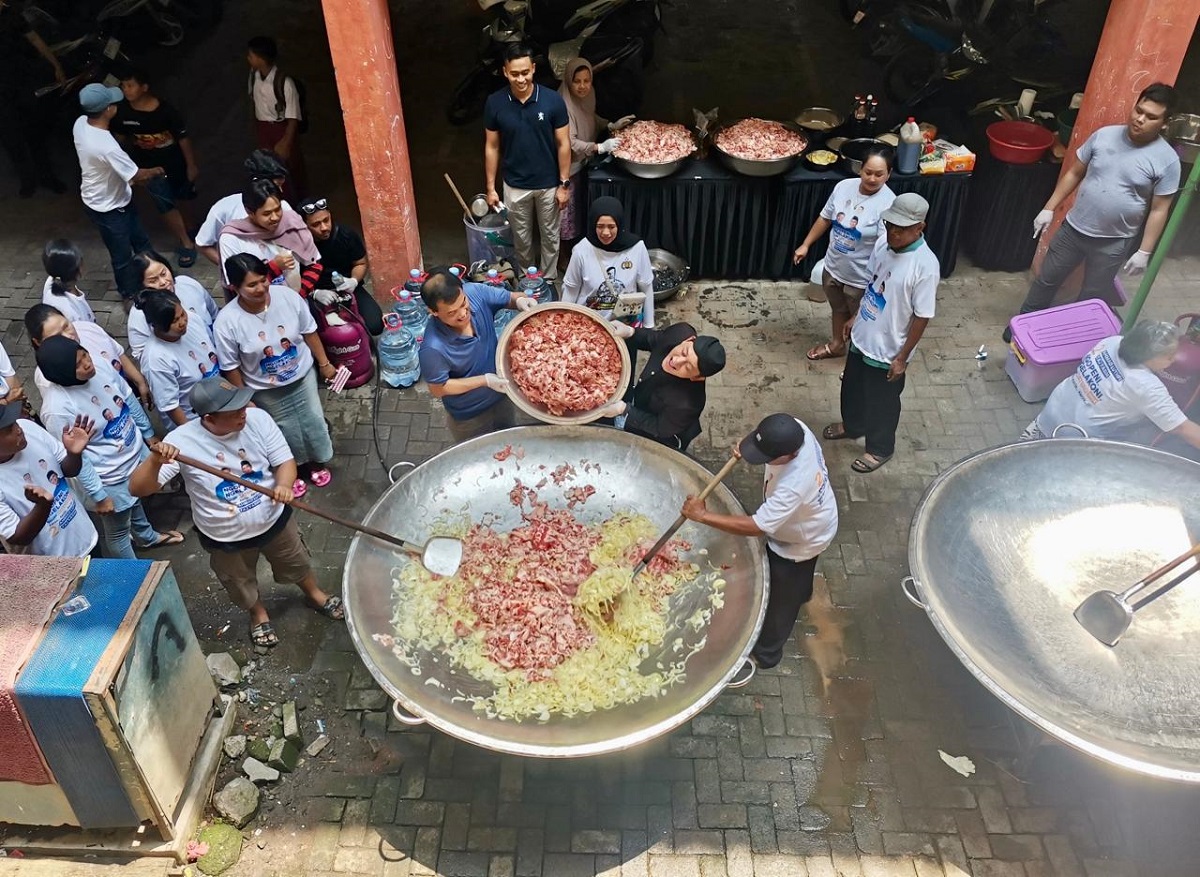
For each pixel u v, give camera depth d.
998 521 4.66
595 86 9.31
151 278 5.24
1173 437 5.38
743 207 7.57
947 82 9.18
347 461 6.29
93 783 3.92
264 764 4.59
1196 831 4.37
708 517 4.29
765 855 4.32
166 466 4.58
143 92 7.50
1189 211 7.89
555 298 7.56
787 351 7.21
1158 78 6.47
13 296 7.81
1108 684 4.06
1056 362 6.44
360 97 6.45
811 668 5.07
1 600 3.85
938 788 4.55
